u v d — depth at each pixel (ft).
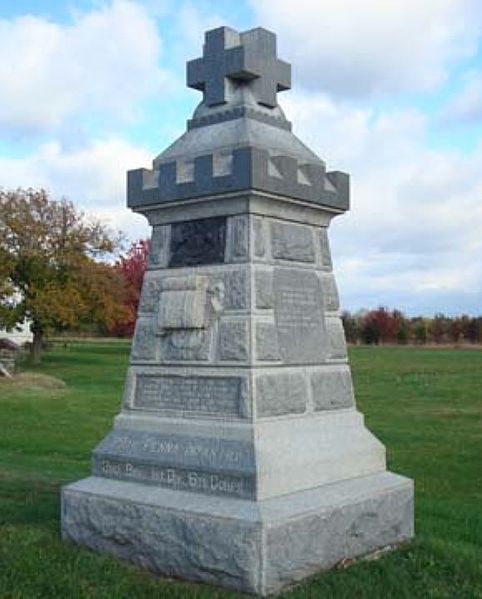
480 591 21.72
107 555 23.85
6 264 144.97
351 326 302.45
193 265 25.38
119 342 277.44
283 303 24.67
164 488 23.86
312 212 26.21
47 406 82.79
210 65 26.48
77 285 151.43
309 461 23.61
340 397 26.21
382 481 25.48
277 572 21.02
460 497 39.47
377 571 22.53
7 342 165.27
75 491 25.09
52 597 20.76
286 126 26.84
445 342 295.69
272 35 26.68
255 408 23.09
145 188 26.32
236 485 22.29
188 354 24.73
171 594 20.71
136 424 25.68
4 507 30.01
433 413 77.71
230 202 24.43
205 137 26.00
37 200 150.61
